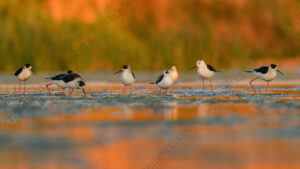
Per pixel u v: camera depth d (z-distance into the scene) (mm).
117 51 36562
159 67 38156
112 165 8641
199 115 13469
